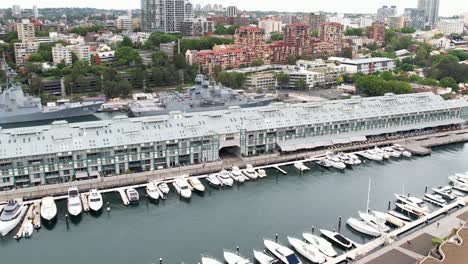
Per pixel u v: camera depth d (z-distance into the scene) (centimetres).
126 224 16988
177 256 14725
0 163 18388
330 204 18675
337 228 16600
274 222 17075
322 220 17225
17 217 16550
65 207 18075
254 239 15825
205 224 16975
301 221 17150
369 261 13538
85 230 16512
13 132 19800
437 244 13962
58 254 14888
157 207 18388
